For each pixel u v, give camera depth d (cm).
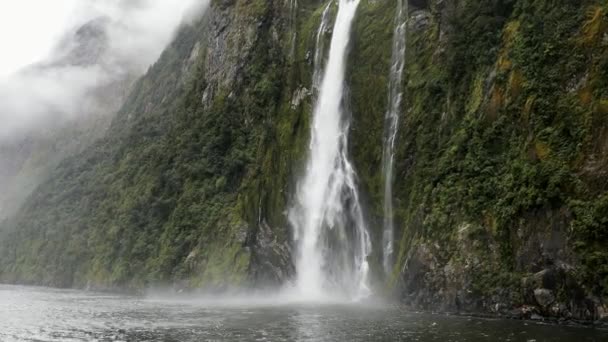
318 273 5666
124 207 9188
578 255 3189
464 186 4103
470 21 4775
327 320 3612
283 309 4472
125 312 4634
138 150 11106
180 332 3262
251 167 6888
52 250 11644
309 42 6919
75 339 3084
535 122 3719
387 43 5809
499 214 3728
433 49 5219
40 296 7306
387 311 4112
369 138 5597
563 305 3228
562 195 3350
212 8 9231
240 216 6500
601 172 3253
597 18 3591
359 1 6444
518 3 4350
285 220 6162
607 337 2720
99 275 8844
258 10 8119
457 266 3866
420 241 4225
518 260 3528
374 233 5184
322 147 6119
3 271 13175
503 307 3516
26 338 3166
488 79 4325
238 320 3766
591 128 3381
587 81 3512
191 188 7550
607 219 3120
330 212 5744
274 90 7119
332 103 6184
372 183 5375
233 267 6159
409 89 5272
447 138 4594
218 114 7994
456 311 3794
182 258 6900
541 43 3903
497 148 4028
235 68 8075
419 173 4691
